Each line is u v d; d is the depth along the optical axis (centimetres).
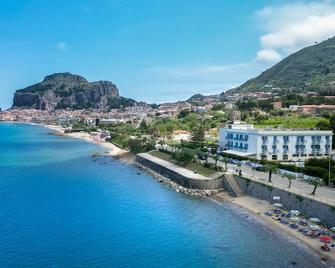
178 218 10150
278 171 13100
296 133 16675
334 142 18288
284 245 8019
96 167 19712
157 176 16638
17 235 8750
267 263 7200
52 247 8062
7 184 14738
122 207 11338
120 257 7594
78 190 13725
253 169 14138
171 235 8819
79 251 7875
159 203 11831
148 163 19300
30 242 8325
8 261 7325
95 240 8506
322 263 7131
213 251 7844
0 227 9306
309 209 9506
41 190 13662
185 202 11956
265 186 11362
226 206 11369
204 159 17400
